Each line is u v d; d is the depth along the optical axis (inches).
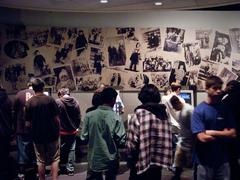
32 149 226.2
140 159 134.8
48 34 297.0
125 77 303.6
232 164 140.6
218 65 301.4
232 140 138.6
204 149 134.6
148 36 303.6
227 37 300.8
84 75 301.3
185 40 303.3
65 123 240.7
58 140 198.8
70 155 243.9
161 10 296.7
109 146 156.6
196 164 141.3
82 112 300.0
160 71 303.7
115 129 156.1
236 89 146.9
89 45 301.7
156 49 303.6
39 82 193.5
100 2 265.3
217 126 134.0
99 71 302.4
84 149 278.5
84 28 300.8
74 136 244.8
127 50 303.6
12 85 289.1
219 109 135.0
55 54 298.0
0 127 209.3
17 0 256.8
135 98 303.7
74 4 271.7
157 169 139.8
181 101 199.9
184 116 196.9
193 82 302.4
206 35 301.7
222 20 301.1
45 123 192.2
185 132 198.5
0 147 213.3
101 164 156.2
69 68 300.0
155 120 137.9
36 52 294.5
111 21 303.9
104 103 160.9
